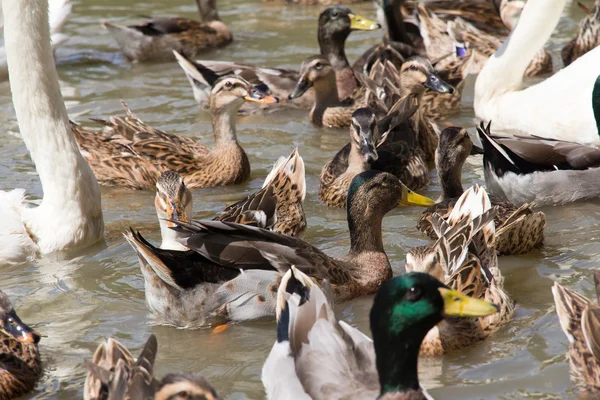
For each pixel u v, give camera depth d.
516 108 19.05
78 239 14.34
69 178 14.18
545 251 13.88
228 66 21.98
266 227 13.88
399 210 15.81
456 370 10.93
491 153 15.86
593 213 15.11
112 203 16.69
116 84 23.05
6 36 13.86
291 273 11.02
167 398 9.20
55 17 24.56
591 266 13.27
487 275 12.16
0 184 16.97
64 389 10.84
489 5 26.55
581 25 22.45
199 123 20.50
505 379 10.66
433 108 20.58
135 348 11.66
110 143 17.97
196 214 15.95
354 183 13.21
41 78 13.91
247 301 12.09
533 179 15.41
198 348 11.67
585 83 18.00
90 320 12.37
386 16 24.28
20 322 10.84
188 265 12.12
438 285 9.32
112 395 9.18
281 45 25.95
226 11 29.92
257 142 19.56
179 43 24.94
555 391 10.36
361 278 12.97
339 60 23.20
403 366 9.40
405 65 19.59
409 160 16.97
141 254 11.85
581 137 18.08
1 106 21.62
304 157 18.61
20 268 13.94
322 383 9.51
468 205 13.23
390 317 9.32
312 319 10.02
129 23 27.72
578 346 10.58
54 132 14.10
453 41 23.94
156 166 17.31
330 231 15.15
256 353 11.52
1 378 10.62
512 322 11.89
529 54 19.50
